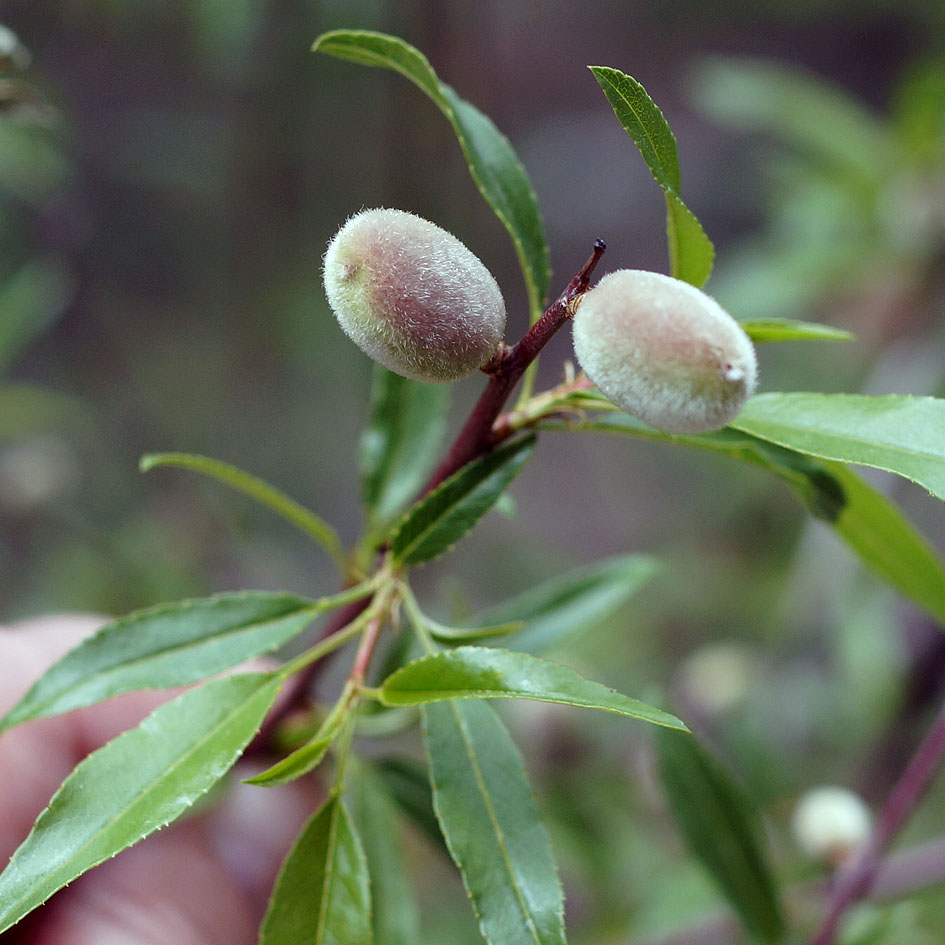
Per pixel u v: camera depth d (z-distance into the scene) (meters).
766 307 0.63
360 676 0.27
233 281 1.15
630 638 0.77
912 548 0.29
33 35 0.98
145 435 1.02
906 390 0.57
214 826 0.37
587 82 1.73
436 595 0.82
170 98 1.11
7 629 0.35
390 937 0.30
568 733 0.44
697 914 0.40
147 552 0.74
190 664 0.28
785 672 0.54
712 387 0.25
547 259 0.28
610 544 1.07
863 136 0.62
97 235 1.11
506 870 0.26
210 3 0.92
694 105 1.66
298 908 0.26
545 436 1.23
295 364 1.11
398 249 0.26
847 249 0.62
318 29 0.95
